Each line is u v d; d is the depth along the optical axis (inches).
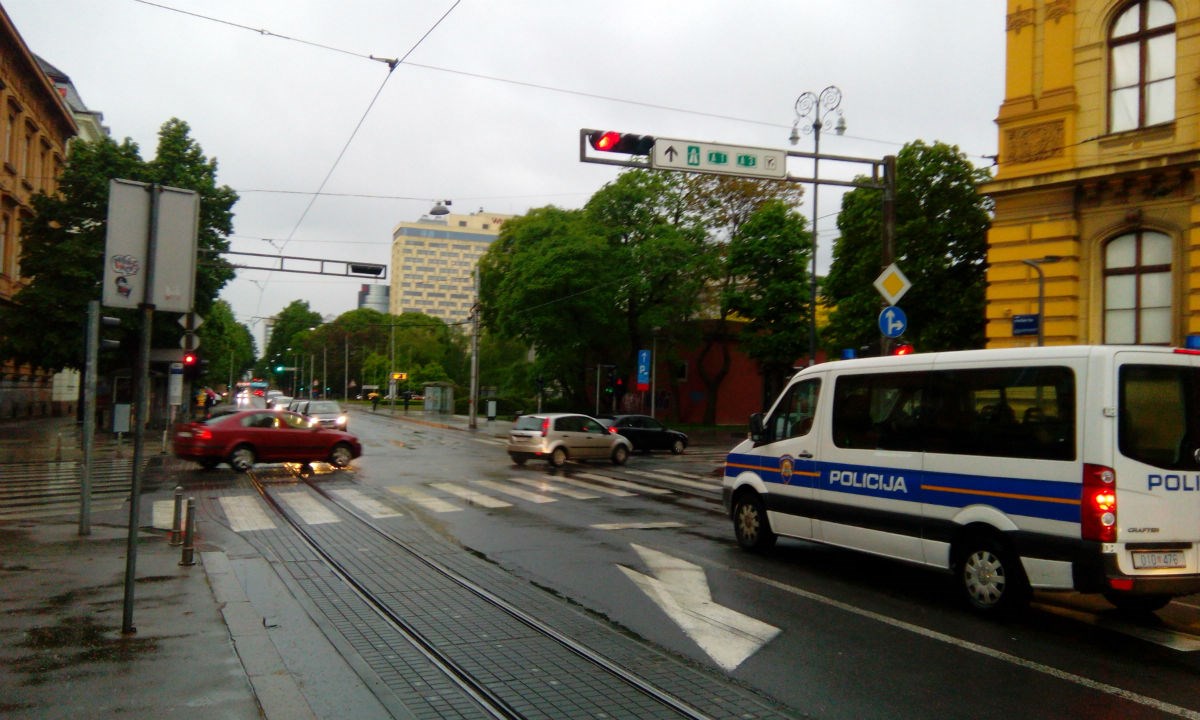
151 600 299.7
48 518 507.8
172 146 1364.4
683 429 1892.2
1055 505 285.7
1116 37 653.9
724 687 229.1
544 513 567.5
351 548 433.1
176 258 258.8
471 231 6884.8
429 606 315.6
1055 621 303.3
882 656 258.5
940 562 326.0
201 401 2204.7
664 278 1806.1
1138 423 281.3
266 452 805.2
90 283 1257.4
